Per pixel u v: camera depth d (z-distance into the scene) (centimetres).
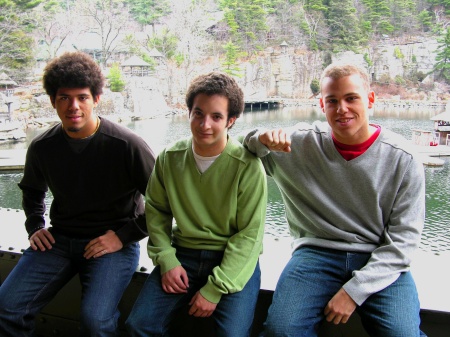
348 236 125
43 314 162
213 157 124
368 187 121
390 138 123
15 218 204
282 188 135
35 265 137
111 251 137
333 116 119
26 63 1348
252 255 122
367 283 112
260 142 121
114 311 128
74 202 142
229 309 116
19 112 1283
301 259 127
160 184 131
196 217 126
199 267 126
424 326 123
